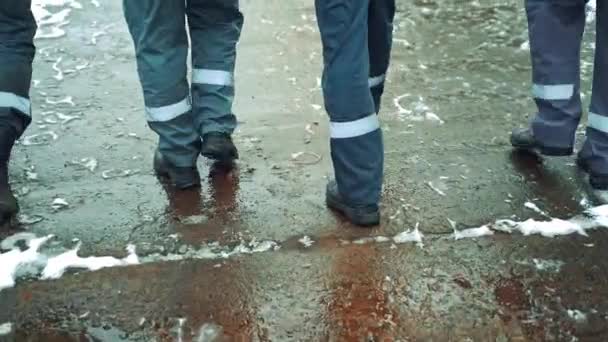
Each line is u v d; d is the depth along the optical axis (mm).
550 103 3416
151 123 3342
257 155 3701
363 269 2969
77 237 3148
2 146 3189
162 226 3215
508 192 3430
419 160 3656
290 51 4699
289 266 2988
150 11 3129
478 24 5070
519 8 5293
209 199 3385
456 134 3867
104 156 3682
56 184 3480
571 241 3123
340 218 3258
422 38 4879
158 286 2889
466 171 3574
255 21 5086
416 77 4406
